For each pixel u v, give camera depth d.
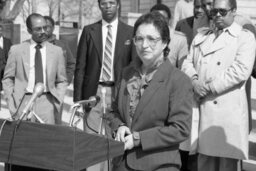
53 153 3.34
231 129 5.38
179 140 3.71
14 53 6.86
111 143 3.53
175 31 6.79
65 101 12.23
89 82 6.83
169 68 3.82
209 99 5.49
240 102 5.42
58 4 19.94
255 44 5.50
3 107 13.20
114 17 6.85
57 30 17.16
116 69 6.68
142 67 3.92
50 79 6.81
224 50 5.50
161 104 3.75
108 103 6.68
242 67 5.33
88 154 3.35
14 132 3.50
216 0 5.52
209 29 5.82
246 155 5.39
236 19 6.45
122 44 6.72
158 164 3.73
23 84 6.79
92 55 6.84
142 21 3.77
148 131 3.72
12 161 3.52
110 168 4.08
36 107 6.67
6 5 18.77
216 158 5.75
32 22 6.80
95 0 20.78
